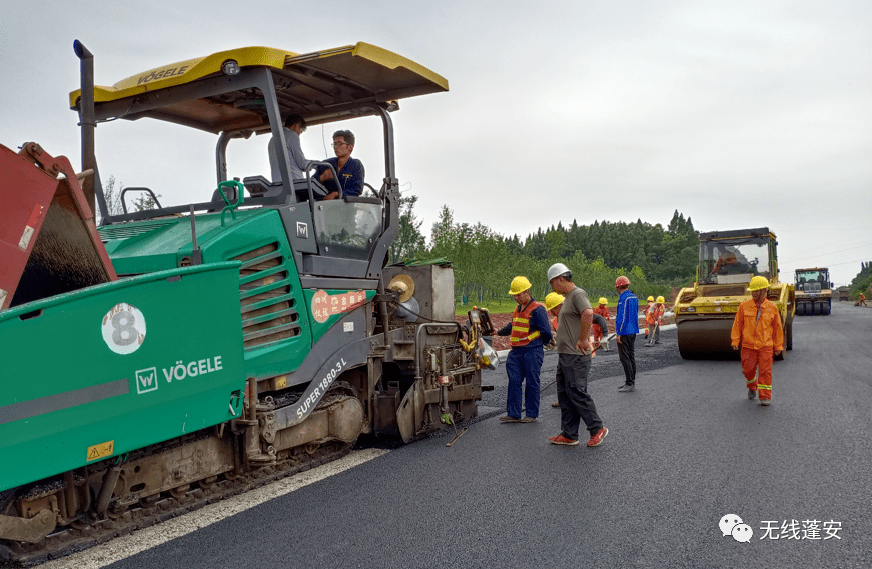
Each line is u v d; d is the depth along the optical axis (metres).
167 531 4.12
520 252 109.19
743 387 10.02
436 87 6.46
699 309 14.16
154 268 4.57
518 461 5.77
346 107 6.82
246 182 5.52
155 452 4.19
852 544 3.79
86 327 3.53
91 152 4.36
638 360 14.63
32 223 3.71
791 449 5.94
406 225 26.62
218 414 4.34
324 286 5.62
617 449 6.12
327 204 5.71
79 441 3.50
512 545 3.84
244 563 3.62
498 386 10.73
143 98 5.71
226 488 4.82
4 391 3.19
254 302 4.89
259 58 5.16
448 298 7.44
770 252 16.83
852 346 17.06
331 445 5.95
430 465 5.66
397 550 3.79
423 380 6.79
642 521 4.20
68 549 3.76
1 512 3.49
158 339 3.92
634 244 158.62
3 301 3.57
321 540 3.95
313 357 5.47
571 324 6.32
